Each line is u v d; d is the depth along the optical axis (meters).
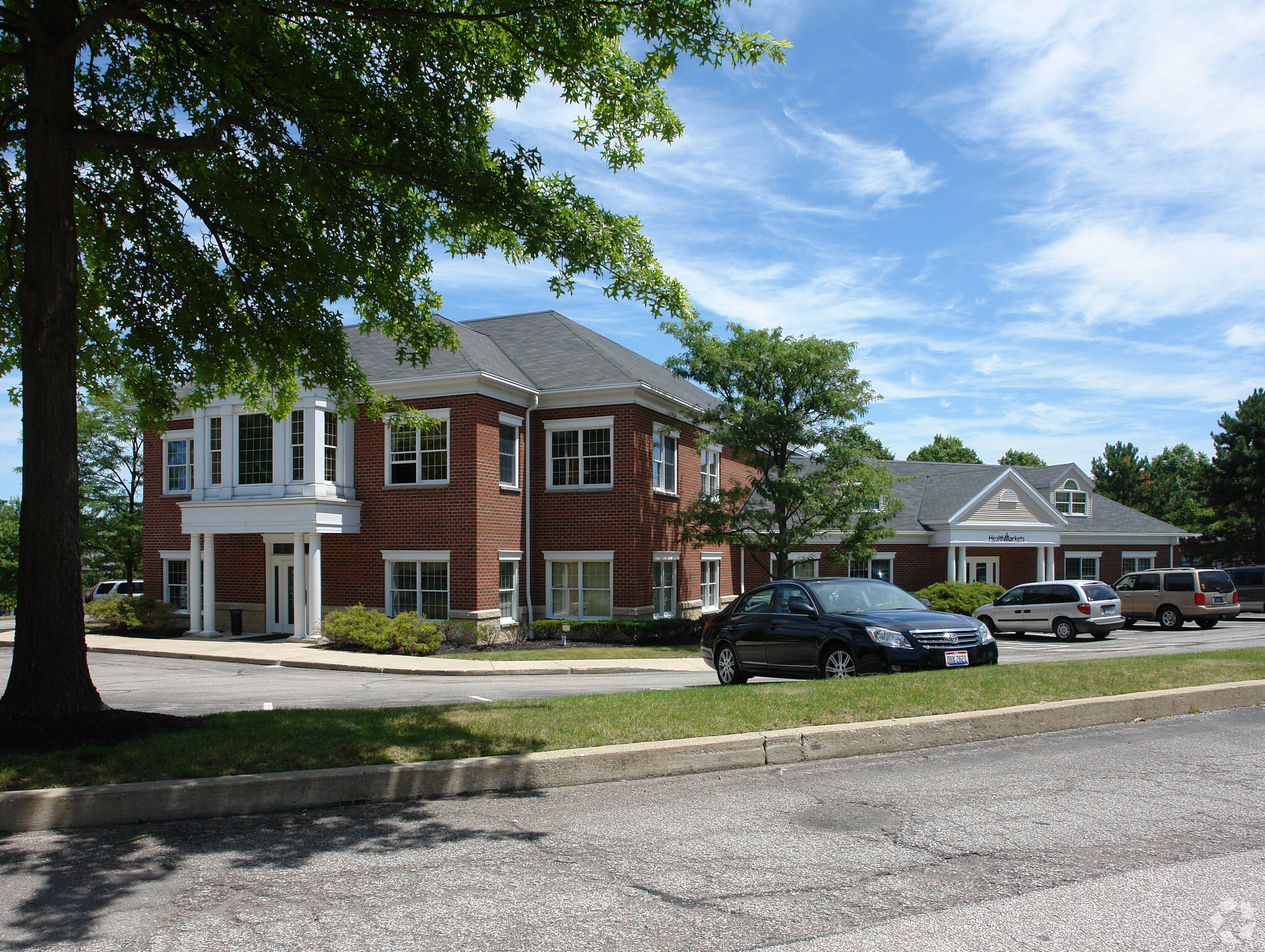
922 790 6.33
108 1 8.74
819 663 11.43
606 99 9.64
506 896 4.41
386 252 10.73
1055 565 35.38
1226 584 26.39
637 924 4.06
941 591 28.64
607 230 9.77
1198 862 4.77
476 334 27.28
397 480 23.44
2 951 3.78
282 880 4.62
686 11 8.64
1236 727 8.33
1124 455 60.62
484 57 9.83
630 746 6.86
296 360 11.54
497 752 6.71
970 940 3.84
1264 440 41.00
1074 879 4.55
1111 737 7.97
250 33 8.46
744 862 4.87
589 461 24.34
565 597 24.47
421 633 20.42
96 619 26.20
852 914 4.15
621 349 31.52
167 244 10.85
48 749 6.61
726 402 24.77
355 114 9.52
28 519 7.29
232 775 6.05
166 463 26.88
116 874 4.71
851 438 24.08
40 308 7.32
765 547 24.77
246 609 25.31
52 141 7.55
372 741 6.98
